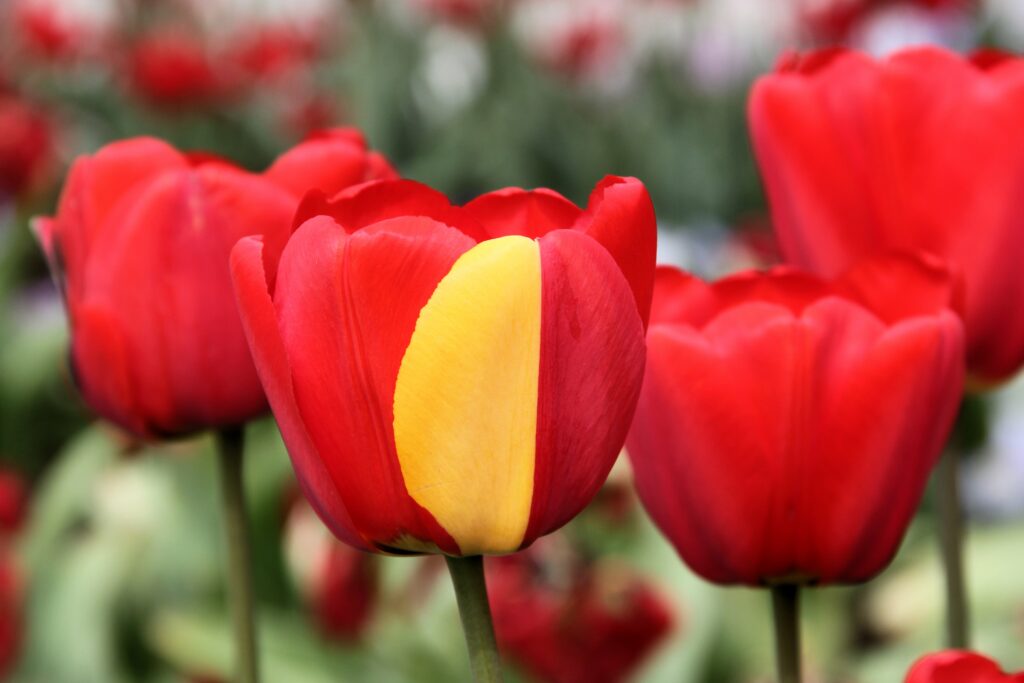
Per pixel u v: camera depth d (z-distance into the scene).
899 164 0.76
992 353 0.77
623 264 0.65
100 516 1.98
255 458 1.70
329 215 0.65
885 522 0.71
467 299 0.63
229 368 0.77
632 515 1.53
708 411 0.70
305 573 1.65
